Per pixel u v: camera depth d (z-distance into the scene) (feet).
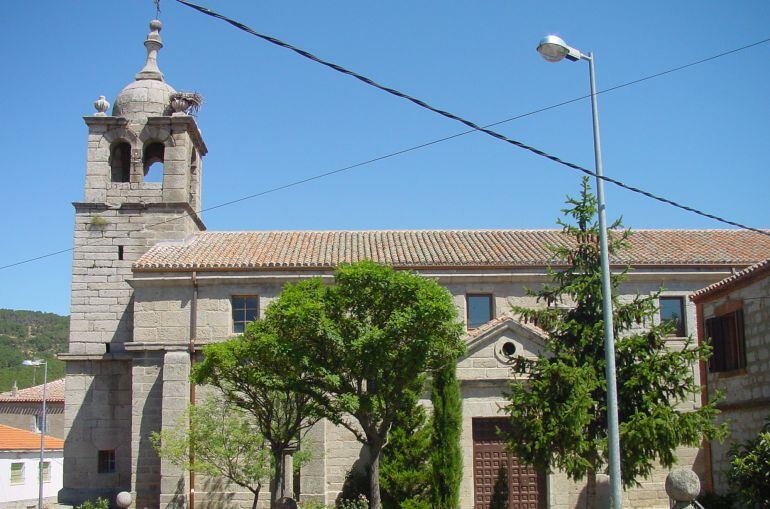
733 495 72.79
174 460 80.18
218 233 110.52
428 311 59.67
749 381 74.08
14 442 147.33
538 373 65.21
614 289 67.05
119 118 108.06
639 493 86.02
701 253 98.37
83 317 103.55
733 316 76.89
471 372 81.61
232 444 76.07
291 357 60.90
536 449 61.52
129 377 101.04
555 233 108.37
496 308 93.45
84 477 98.32
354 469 85.97
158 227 106.11
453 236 107.24
